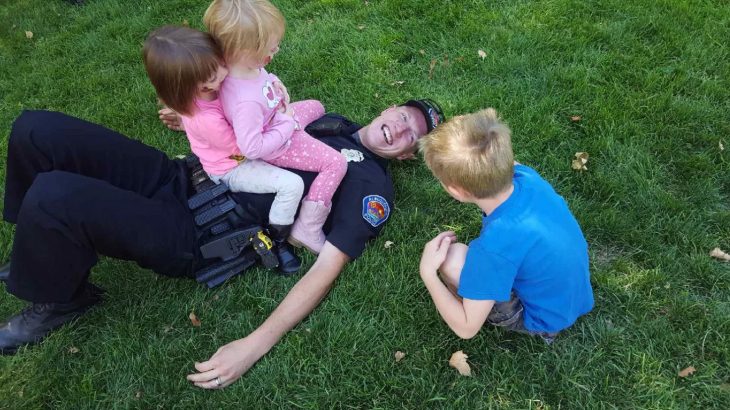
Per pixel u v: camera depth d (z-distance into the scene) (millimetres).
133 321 2504
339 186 2721
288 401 2234
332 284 2621
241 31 2131
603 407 2154
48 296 2221
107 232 2152
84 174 2410
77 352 2406
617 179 3002
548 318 2164
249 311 2547
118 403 2248
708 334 2330
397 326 2463
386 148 2902
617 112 3330
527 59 3732
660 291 2514
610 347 2328
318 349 2383
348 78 3779
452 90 3635
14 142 2285
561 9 4086
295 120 2674
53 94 3879
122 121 3619
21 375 2314
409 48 3932
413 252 2738
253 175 2516
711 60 3613
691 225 2744
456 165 1926
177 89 2152
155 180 2535
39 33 4473
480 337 2381
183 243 2385
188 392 2275
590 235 2787
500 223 1952
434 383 2268
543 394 2225
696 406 2143
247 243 2508
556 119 3391
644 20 3898
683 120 3277
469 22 4035
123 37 4324
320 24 4191
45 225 2035
